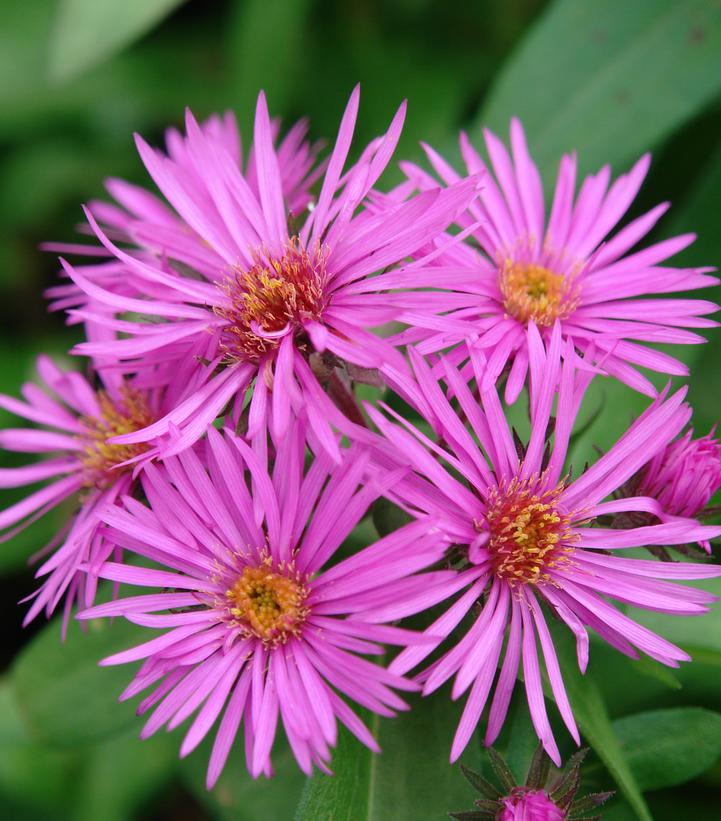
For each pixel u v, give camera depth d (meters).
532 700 0.25
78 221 0.38
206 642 0.25
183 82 0.37
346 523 0.25
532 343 0.26
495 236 0.28
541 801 0.25
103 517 0.25
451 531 0.25
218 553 0.26
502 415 0.26
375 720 0.27
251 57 0.35
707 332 0.31
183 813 0.34
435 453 0.26
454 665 0.24
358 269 0.26
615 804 0.28
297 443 0.25
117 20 0.31
